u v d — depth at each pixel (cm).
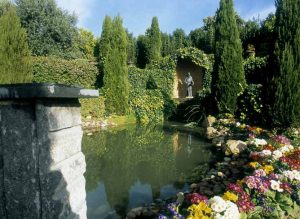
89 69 1533
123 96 1427
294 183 397
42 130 136
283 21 797
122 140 971
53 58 1407
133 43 2939
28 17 1747
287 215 348
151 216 385
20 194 137
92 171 621
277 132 796
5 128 137
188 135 1052
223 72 1077
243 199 329
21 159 136
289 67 773
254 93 962
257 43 1947
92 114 1345
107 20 1883
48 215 136
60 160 152
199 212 282
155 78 1777
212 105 1157
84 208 187
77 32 2022
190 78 1788
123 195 482
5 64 894
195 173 592
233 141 723
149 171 618
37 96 128
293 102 768
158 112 1524
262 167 444
